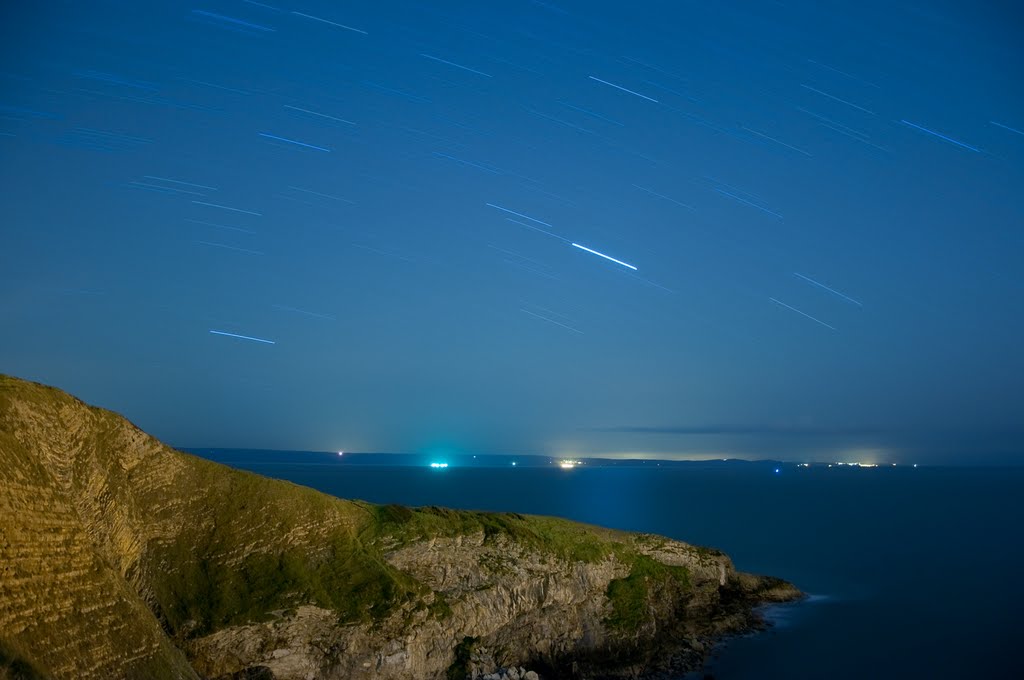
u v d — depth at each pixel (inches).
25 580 804.6
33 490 893.2
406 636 1285.7
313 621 1229.7
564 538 1763.0
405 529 1524.4
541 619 1560.0
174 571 1199.6
